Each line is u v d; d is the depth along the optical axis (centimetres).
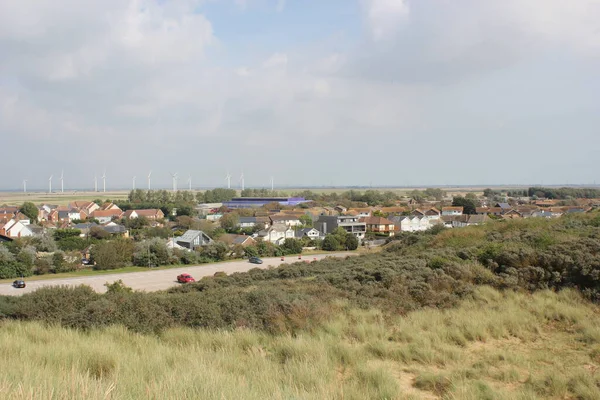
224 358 621
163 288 3781
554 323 808
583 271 978
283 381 522
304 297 1019
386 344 701
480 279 1145
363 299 1037
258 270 3198
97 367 566
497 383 550
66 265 4788
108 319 919
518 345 709
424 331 779
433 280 1129
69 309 1041
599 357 625
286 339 726
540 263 1138
